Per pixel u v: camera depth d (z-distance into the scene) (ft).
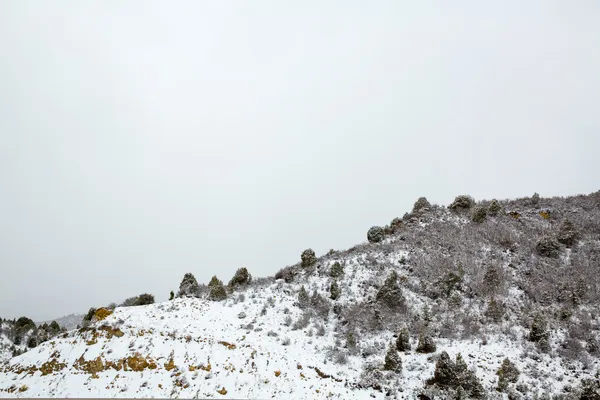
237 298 90.33
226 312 81.51
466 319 69.87
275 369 53.57
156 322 71.36
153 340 57.98
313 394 48.34
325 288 90.79
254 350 58.39
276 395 46.60
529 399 48.55
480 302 76.43
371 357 61.98
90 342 57.57
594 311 69.21
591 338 60.80
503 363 54.44
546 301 75.10
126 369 50.37
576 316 68.44
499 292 79.10
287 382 50.26
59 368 51.90
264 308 81.76
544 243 93.45
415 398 49.11
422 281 84.79
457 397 47.21
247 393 46.16
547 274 83.97
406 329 64.03
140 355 53.42
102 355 53.88
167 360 52.60
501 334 65.10
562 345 60.80
